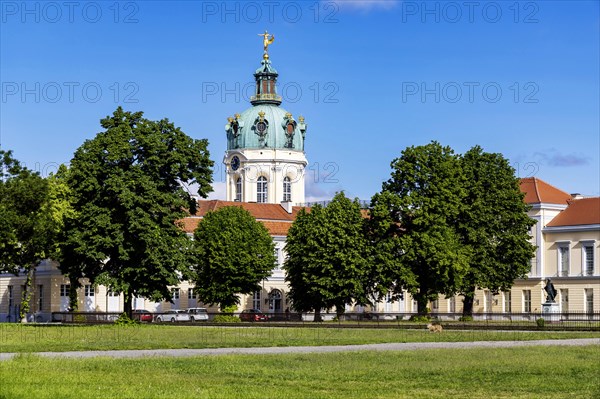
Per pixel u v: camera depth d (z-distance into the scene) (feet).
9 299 479.82
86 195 329.11
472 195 401.70
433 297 389.39
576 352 198.49
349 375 156.66
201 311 437.58
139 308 470.80
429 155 395.55
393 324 328.08
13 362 161.58
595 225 456.45
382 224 387.75
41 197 350.64
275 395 129.80
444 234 381.60
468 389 141.38
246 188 625.82
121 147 326.03
